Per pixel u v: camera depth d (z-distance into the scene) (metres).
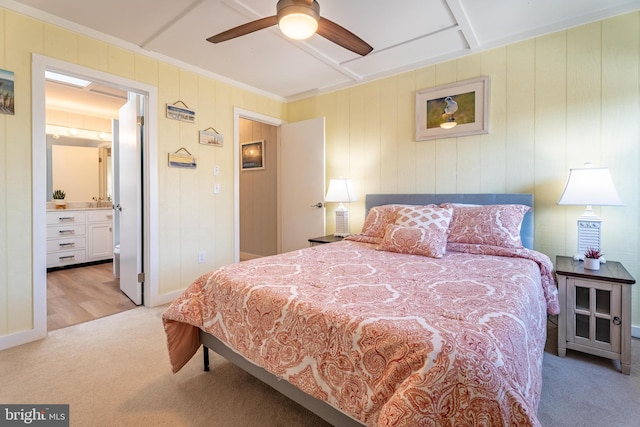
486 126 2.73
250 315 1.39
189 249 3.16
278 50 2.82
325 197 3.77
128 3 2.12
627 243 2.21
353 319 1.07
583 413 1.48
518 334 1.03
